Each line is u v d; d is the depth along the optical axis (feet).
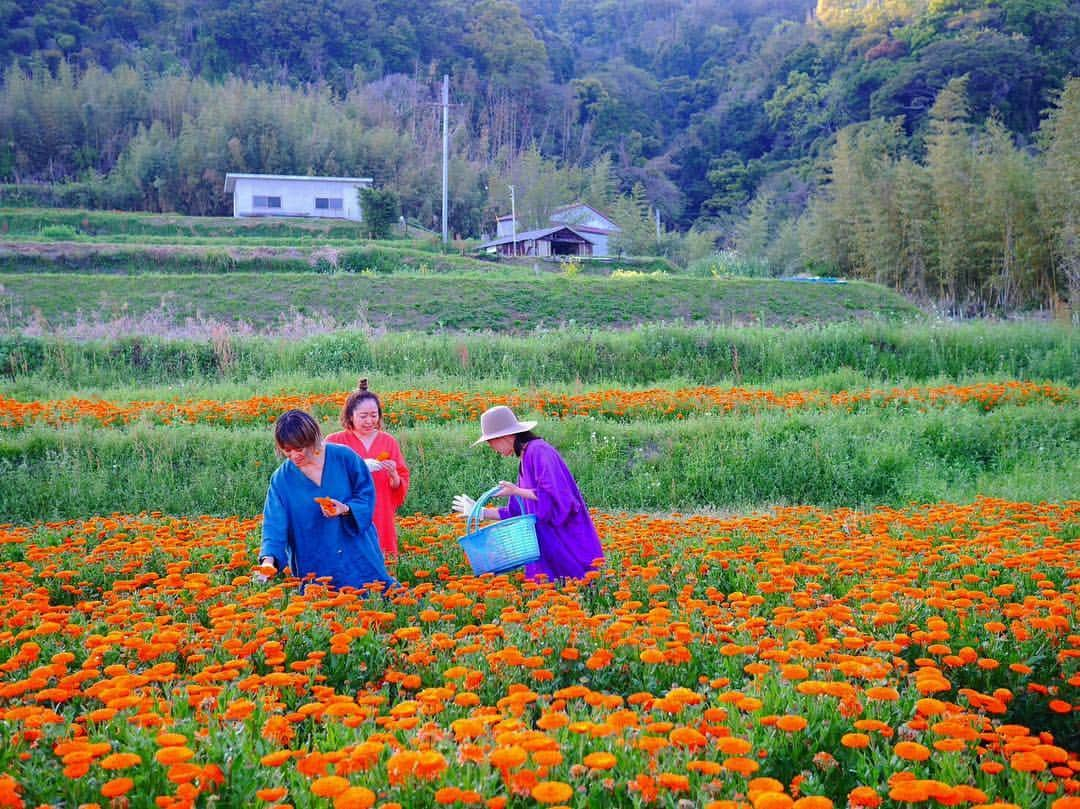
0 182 254.88
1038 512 23.65
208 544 20.84
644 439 37.27
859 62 353.51
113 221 196.95
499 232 247.09
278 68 408.05
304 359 60.64
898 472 33.99
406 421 41.42
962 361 61.00
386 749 9.07
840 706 10.38
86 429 36.55
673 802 8.10
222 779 8.61
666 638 12.65
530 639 12.72
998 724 10.37
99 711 9.52
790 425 38.06
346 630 13.19
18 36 371.76
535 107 431.02
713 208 347.77
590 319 97.50
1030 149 252.42
